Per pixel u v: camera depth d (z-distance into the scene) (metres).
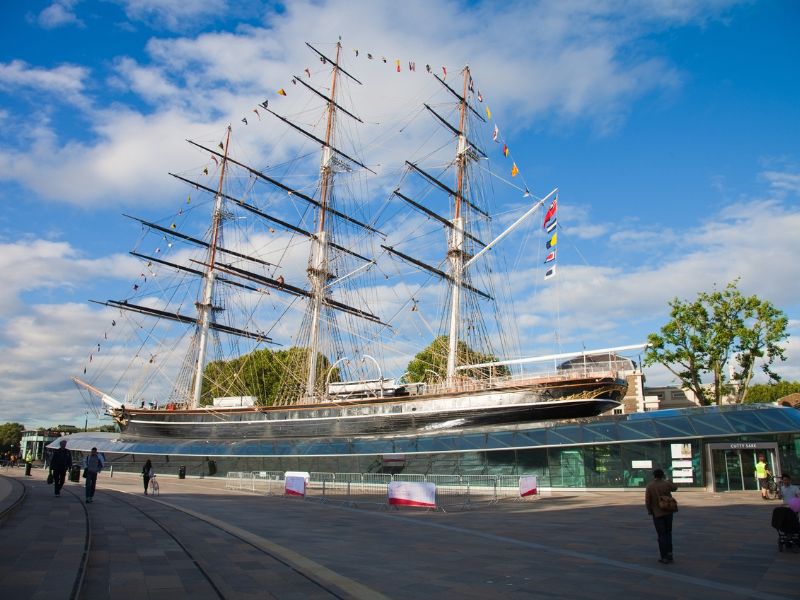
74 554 12.57
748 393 93.69
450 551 16.28
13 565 11.50
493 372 58.91
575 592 11.62
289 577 11.98
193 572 11.84
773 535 19.38
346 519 24.00
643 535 19.53
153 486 34.53
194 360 76.81
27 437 137.25
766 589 11.95
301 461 54.62
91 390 77.38
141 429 72.56
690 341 55.28
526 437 43.59
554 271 49.09
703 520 23.34
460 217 67.19
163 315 74.75
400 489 29.36
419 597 11.06
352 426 55.41
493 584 12.24
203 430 65.88
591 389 46.47
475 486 36.41
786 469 36.47
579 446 41.47
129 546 14.51
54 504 22.31
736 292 54.56
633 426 40.38
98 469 25.12
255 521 22.31
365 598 10.66
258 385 92.62
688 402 102.62
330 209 76.56
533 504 30.94
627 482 39.75
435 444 47.66
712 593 11.59
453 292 64.44
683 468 38.38
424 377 78.62
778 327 52.41
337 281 73.38
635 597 11.26
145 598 9.84
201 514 22.31
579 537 19.09
